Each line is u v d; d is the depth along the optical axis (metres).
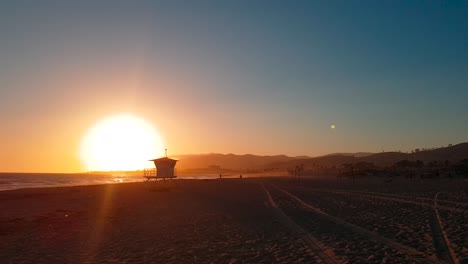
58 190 54.97
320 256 11.16
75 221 21.80
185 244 14.25
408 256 10.56
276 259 11.20
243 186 55.56
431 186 37.81
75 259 12.67
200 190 48.06
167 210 26.25
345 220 17.80
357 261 10.34
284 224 17.66
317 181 62.50
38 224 20.80
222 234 15.97
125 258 12.45
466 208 19.62
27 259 12.92
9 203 34.72
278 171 189.50
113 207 29.38
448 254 10.57
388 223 16.28
